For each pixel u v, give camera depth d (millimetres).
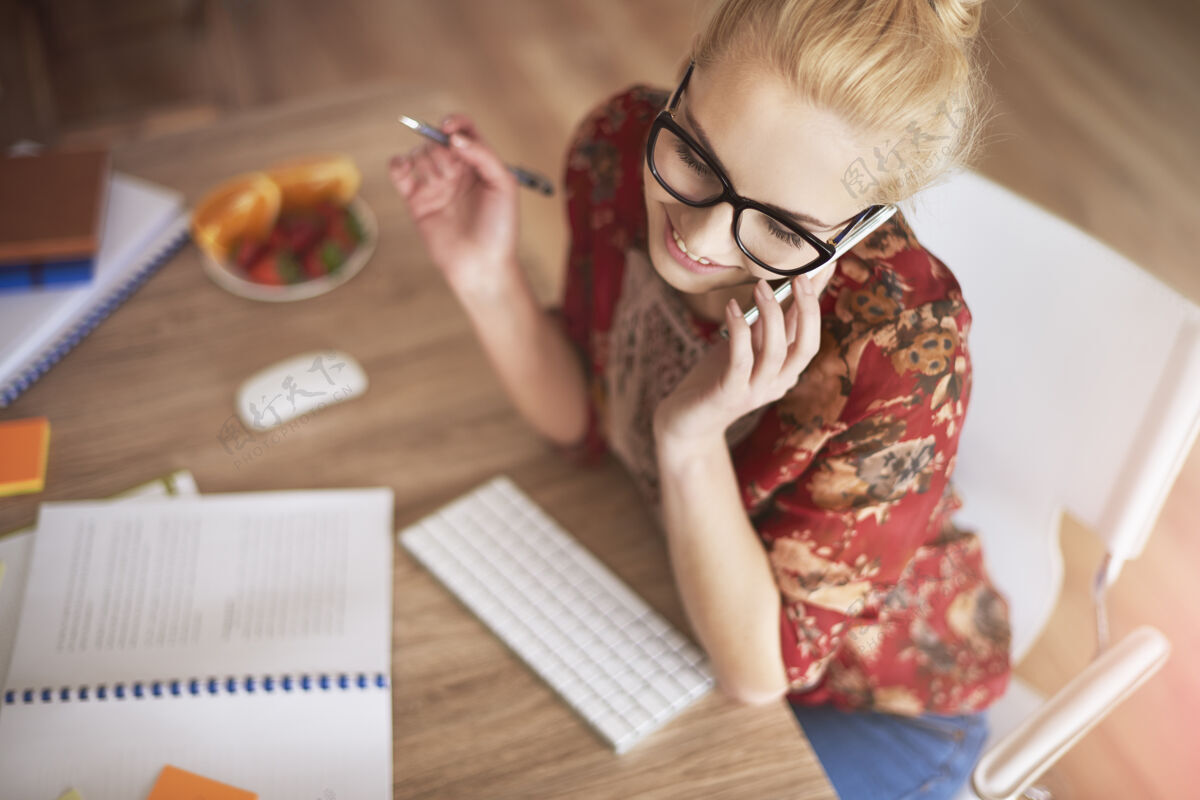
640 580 1025
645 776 880
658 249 829
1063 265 1030
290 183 1287
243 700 898
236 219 1255
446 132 1034
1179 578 1979
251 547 1013
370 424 1140
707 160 727
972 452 1178
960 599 1057
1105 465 1058
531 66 2947
